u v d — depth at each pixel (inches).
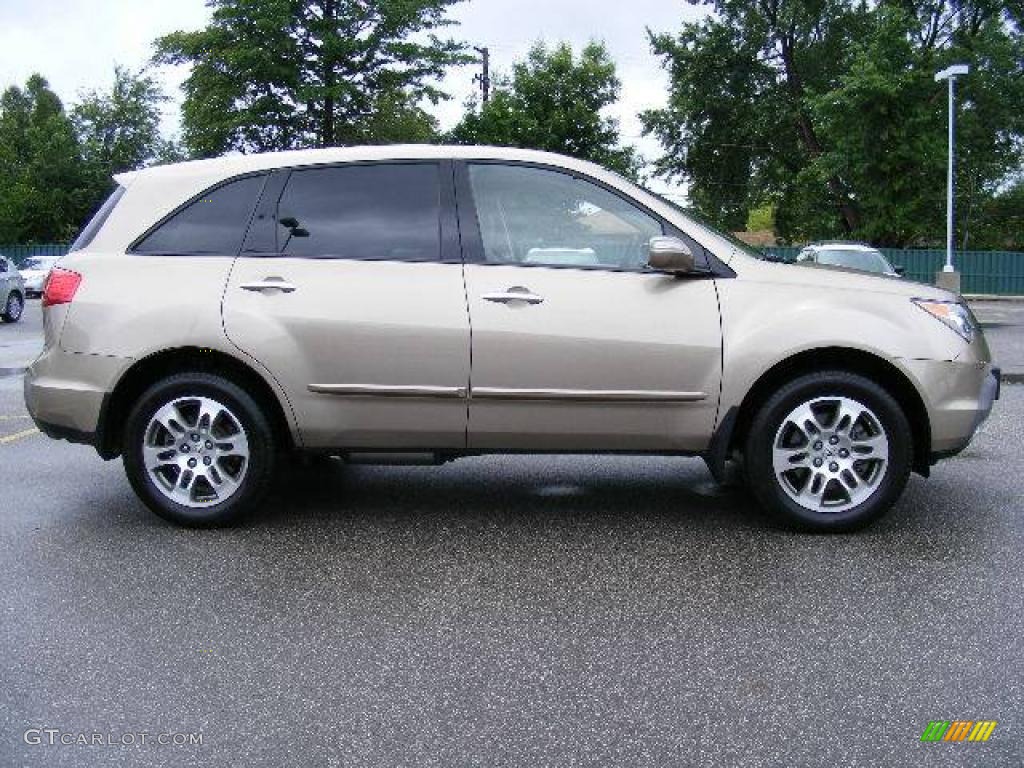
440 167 194.5
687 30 1555.1
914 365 184.9
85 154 2113.7
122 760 105.6
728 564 171.6
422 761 105.3
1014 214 1668.3
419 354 185.6
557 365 185.0
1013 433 297.3
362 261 189.0
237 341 186.5
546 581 163.5
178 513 192.4
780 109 1537.9
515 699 119.9
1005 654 132.2
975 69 1332.4
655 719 114.7
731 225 1663.4
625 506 213.0
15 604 151.9
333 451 193.2
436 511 209.2
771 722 113.7
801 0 1440.7
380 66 1381.6
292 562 173.5
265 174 196.1
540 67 1397.6
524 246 190.4
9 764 104.5
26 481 235.8
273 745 108.8
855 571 167.2
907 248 1480.1
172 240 193.6
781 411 185.9
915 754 106.4
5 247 1823.3
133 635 139.8
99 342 188.9
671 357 184.5
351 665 129.9
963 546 181.0
